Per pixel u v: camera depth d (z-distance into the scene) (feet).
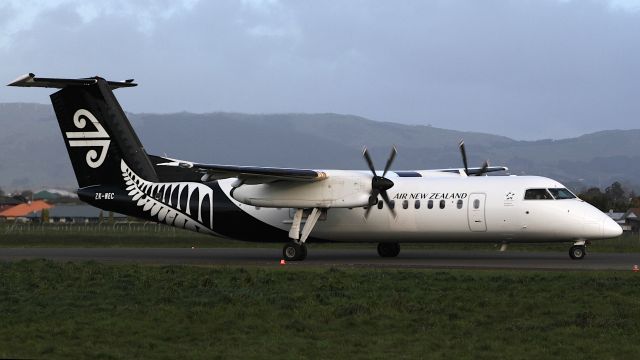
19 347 89.92
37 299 121.19
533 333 95.91
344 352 88.33
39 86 189.47
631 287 122.31
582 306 109.81
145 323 102.83
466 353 87.71
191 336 96.48
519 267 157.99
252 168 169.99
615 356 85.87
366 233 187.01
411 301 115.24
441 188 183.01
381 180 177.27
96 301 118.83
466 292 121.70
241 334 97.60
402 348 90.22
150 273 148.87
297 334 97.30
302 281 136.05
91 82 193.06
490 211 177.58
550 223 175.01
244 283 134.31
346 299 117.29
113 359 85.05
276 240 194.49
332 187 178.09
